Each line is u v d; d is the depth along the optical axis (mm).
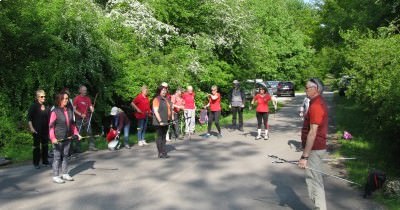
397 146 11352
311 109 6035
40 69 13430
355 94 13320
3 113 12664
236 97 17203
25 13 13430
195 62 19781
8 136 12469
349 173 9188
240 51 24531
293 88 44406
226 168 9820
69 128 8602
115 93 16031
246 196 7543
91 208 6770
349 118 19625
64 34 14453
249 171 9523
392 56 11648
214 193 7715
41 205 6914
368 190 7395
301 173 9359
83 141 13219
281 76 49969
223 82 21766
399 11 16641
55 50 13844
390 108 9812
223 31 22891
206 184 8352
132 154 11586
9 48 13445
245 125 19250
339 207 6891
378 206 6957
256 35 25922
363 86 12008
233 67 24391
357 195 7609
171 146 13000
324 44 29719
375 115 11586
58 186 8133
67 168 9406
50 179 8703
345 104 29484
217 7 22047
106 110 14969
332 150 12109
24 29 13117
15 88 13180
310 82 6129
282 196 7559
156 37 18703
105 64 15359
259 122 14523
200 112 18812
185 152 11914
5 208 6742
